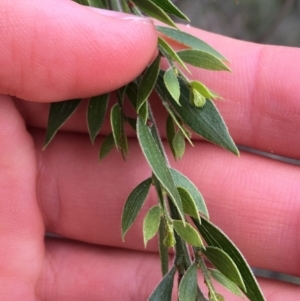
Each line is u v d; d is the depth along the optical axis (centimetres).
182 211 8
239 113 12
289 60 11
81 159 12
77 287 12
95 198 12
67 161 12
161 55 10
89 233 12
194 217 9
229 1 21
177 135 9
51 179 12
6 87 10
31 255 12
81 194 12
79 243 13
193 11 21
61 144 12
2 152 11
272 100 11
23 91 10
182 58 9
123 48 9
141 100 9
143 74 10
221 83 12
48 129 10
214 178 12
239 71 12
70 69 9
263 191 12
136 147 12
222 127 9
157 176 8
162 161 8
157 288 9
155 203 12
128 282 12
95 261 12
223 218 12
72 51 9
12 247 12
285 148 12
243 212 12
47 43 9
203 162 12
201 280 12
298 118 11
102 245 13
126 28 9
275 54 12
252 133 12
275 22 21
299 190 12
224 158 12
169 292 9
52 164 12
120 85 10
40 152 12
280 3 21
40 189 12
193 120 9
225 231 12
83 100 11
